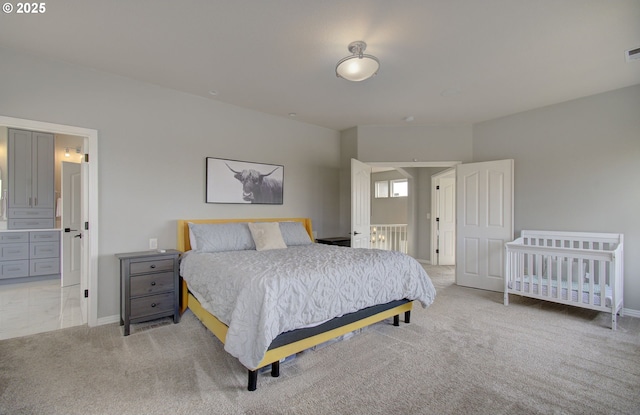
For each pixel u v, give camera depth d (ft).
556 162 12.64
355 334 9.03
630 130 10.91
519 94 11.65
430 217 21.77
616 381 6.56
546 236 12.73
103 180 9.88
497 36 7.72
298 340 6.79
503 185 13.96
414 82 10.57
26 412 5.49
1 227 15.51
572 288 10.60
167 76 10.19
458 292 13.89
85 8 6.65
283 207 14.64
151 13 6.84
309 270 7.29
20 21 7.14
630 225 10.90
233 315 6.29
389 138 15.93
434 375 6.81
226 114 12.75
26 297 12.96
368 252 10.07
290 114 14.16
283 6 6.57
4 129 15.93
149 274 9.45
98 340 8.56
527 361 7.43
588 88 11.08
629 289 10.86
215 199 12.32
